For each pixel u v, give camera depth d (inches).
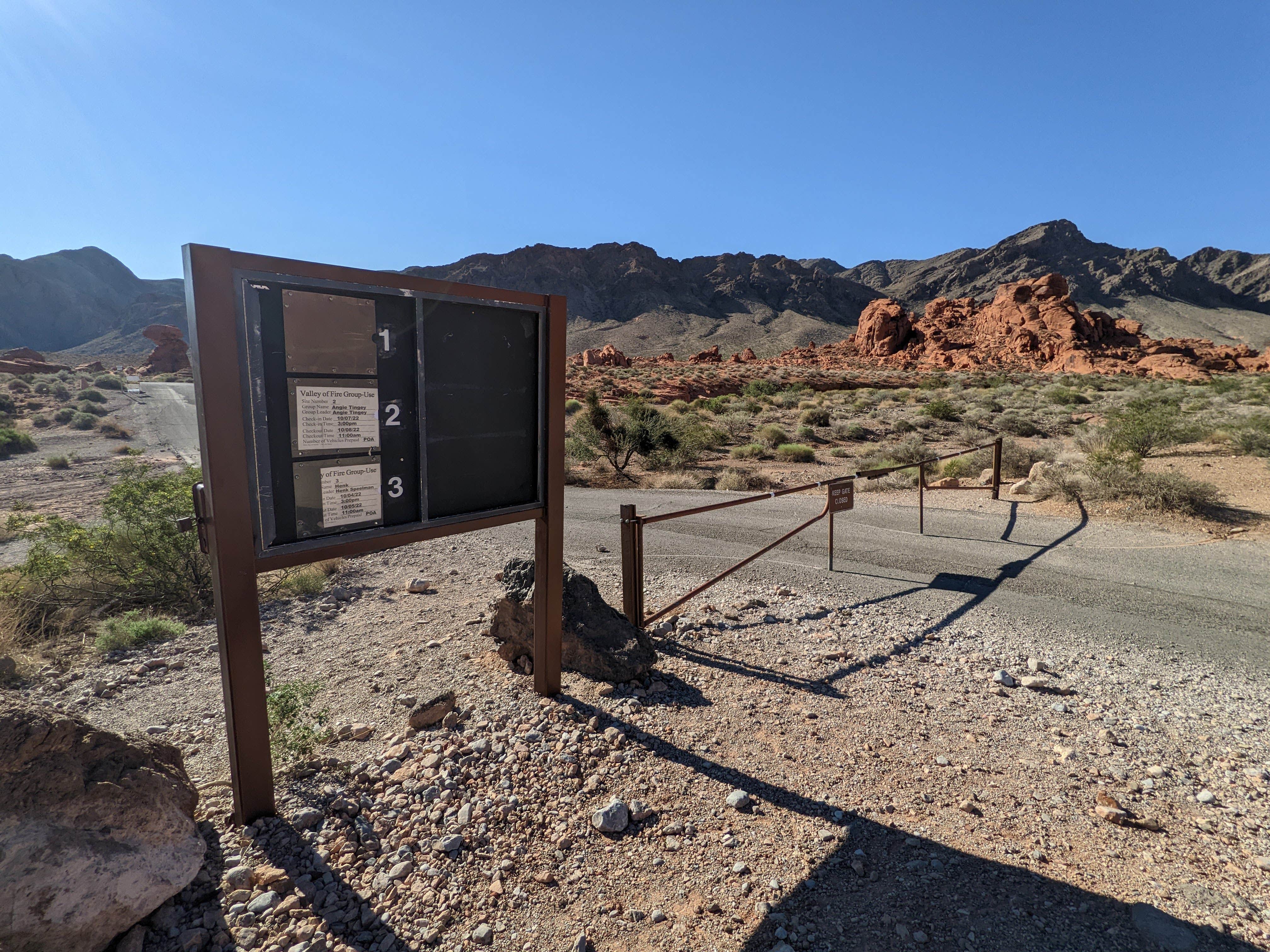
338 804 128.0
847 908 107.6
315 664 209.6
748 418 1343.5
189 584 280.2
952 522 410.9
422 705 165.3
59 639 237.6
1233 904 108.1
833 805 134.3
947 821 130.0
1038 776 145.9
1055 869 116.8
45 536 287.9
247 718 117.9
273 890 105.7
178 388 2652.6
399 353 132.1
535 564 183.6
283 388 115.6
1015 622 244.5
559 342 161.2
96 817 91.4
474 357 146.6
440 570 325.7
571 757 147.5
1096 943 100.4
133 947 91.7
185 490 290.4
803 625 240.5
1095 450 621.3
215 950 93.8
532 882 113.0
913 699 182.2
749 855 120.0
